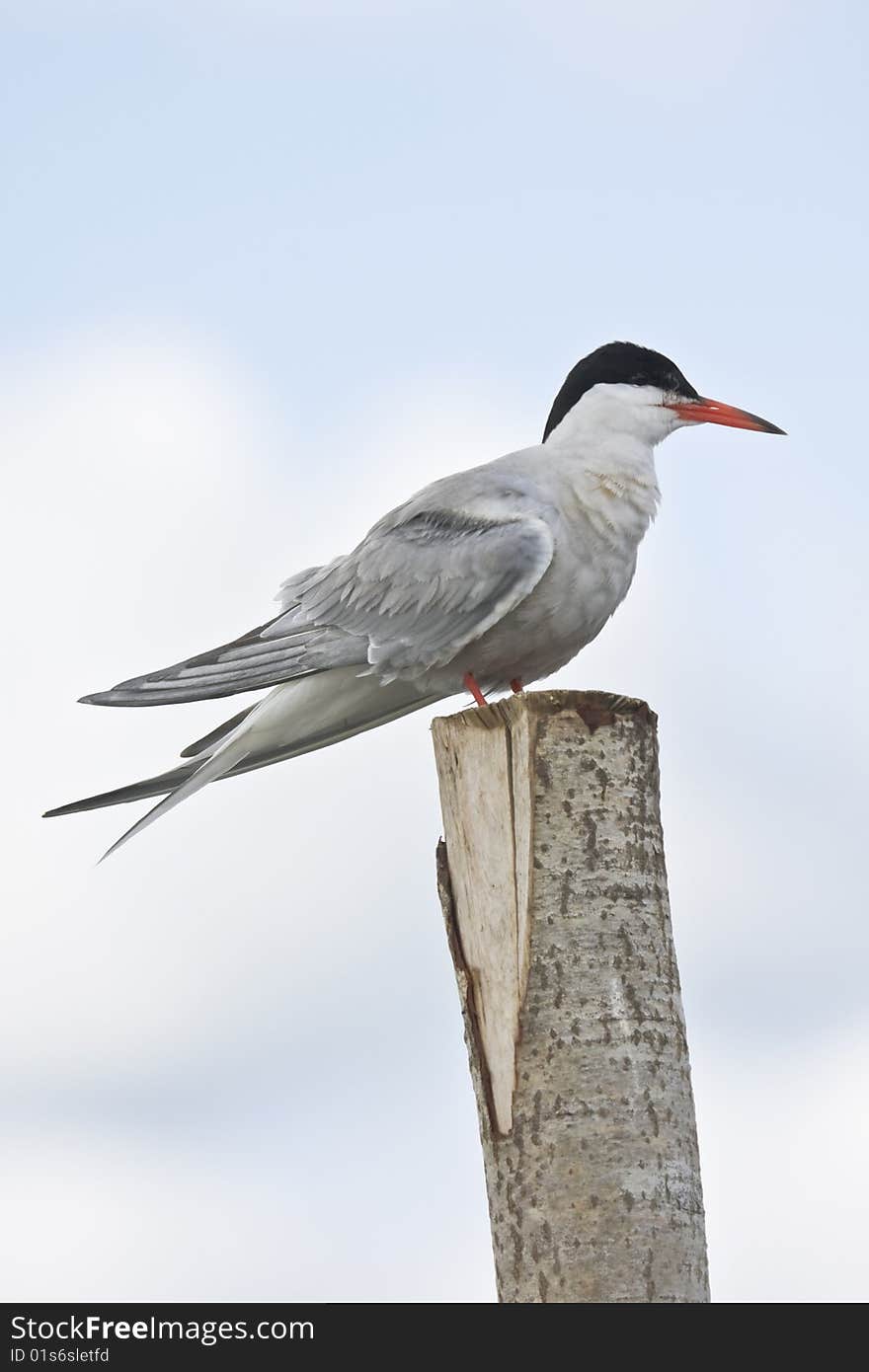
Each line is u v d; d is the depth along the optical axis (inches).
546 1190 285.3
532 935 295.4
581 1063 288.8
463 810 312.0
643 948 297.0
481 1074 299.9
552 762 301.4
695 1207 289.9
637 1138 286.2
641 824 303.4
